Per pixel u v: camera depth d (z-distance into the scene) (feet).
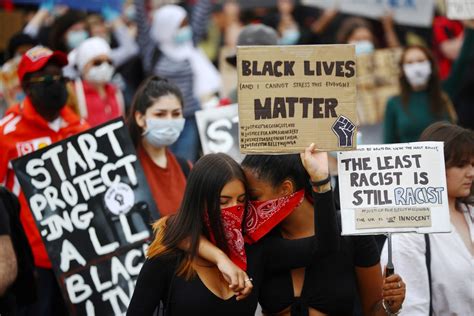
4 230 30.55
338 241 27.07
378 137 55.31
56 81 38.88
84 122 40.57
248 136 26.63
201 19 64.13
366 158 27.30
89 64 51.70
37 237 37.65
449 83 57.57
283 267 27.63
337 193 32.89
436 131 29.84
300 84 26.63
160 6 68.85
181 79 61.11
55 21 59.67
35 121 38.96
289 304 27.68
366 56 55.62
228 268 25.77
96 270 34.17
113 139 34.88
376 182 27.27
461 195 29.60
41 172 34.40
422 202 27.22
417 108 51.03
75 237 34.24
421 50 50.70
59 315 38.27
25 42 52.65
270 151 26.66
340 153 27.32
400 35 63.52
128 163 34.83
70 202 34.42
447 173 29.60
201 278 26.58
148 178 37.73
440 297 29.17
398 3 61.67
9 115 39.34
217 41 71.41
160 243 26.84
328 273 27.76
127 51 63.98
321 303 27.61
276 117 26.63
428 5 61.52
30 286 32.63
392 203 27.20
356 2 61.93
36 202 34.30
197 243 26.40
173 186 38.27
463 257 29.25
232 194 26.61
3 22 62.75
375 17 61.98
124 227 34.50
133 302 27.02
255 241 27.37
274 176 27.37
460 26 63.57
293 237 28.30
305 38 61.82
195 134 51.65
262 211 27.43
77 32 59.47
